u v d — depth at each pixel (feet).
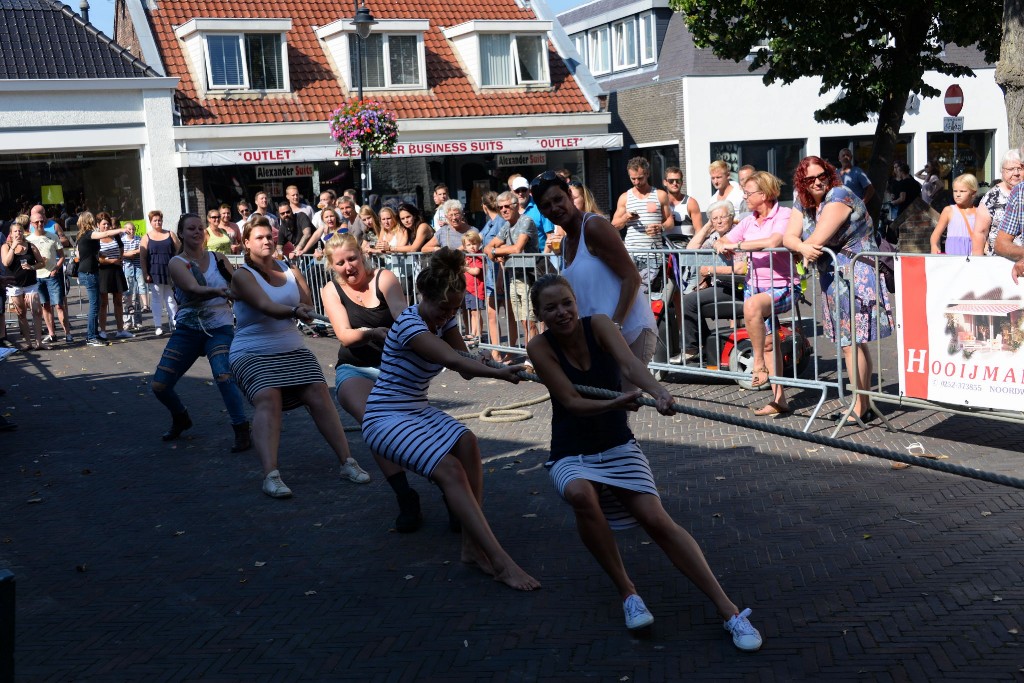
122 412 31.76
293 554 18.39
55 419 31.19
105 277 47.21
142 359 42.27
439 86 88.17
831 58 64.54
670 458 23.34
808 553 17.08
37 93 73.00
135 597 16.80
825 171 24.71
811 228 25.36
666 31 104.17
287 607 16.06
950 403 22.44
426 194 86.58
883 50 66.33
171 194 77.41
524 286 33.60
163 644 14.94
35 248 46.39
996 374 21.36
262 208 51.42
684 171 95.76
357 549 18.47
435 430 16.88
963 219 30.78
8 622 10.36
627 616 14.37
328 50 86.28
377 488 22.18
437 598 16.06
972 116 104.06
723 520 18.92
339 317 20.12
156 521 20.70
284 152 79.41
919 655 13.37
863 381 25.22
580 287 18.67
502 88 89.92
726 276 30.22
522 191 36.04
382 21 84.38
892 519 18.45
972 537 17.35
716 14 66.33
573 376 14.52
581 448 14.61
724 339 30.78
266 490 21.84
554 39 94.63
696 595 15.66
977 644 13.57
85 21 78.28
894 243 66.49
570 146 89.56
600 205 92.53
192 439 27.58
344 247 19.98
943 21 63.46
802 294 29.43
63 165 74.84
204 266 26.17
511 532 18.86
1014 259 20.68
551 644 14.24
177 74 80.69
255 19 80.53
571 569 16.94
